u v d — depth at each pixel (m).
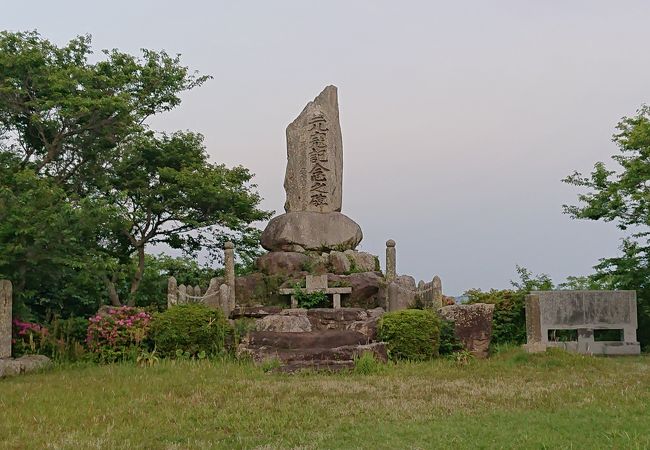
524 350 13.25
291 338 13.24
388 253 16.92
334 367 11.67
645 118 16.78
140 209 20.44
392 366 12.03
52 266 14.31
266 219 22.02
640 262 16.80
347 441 7.00
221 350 13.03
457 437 7.02
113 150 19.20
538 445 6.67
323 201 19.27
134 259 22.94
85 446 6.77
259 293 17.14
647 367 12.34
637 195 15.72
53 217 13.51
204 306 13.62
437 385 10.08
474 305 13.74
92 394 9.48
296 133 19.64
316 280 16.56
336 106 19.98
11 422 7.81
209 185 19.83
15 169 16.84
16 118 18.00
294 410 8.36
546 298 15.45
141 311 14.02
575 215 17.50
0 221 13.33
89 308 17.17
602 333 16.20
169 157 20.69
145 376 10.97
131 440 7.03
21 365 12.12
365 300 16.84
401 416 8.05
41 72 17.22
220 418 7.97
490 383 10.30
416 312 13.16
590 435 7.02
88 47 18.83
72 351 13.36
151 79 20.06
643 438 6.80
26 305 15.19
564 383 10.29
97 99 17.39
